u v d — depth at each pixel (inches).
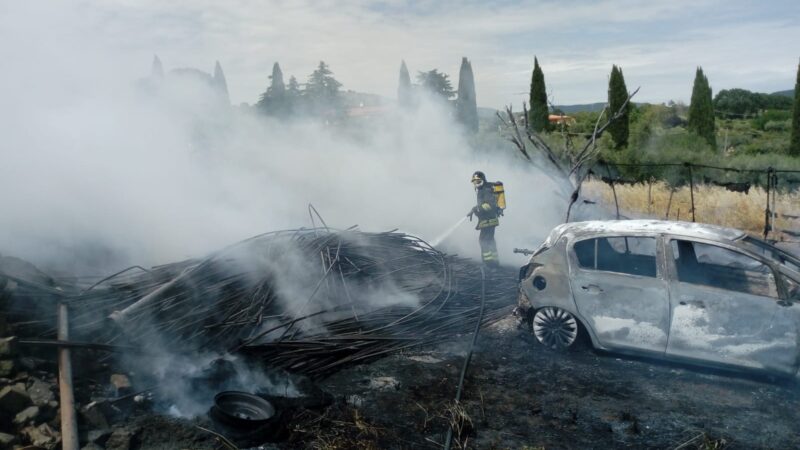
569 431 177.6
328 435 170.6
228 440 164.9
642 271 241.9
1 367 170.1
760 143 1117.7
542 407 192.9
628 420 183.3
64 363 180.9
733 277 232.2
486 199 357.4
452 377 215.5
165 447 162.2
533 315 245.3
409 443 169.3
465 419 180.5
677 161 708.7
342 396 196.9
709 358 210.4
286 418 175.9
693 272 233.1
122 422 172.9
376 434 172.1
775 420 182.1
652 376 215.8
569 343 237.0
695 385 207.9
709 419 183.6
